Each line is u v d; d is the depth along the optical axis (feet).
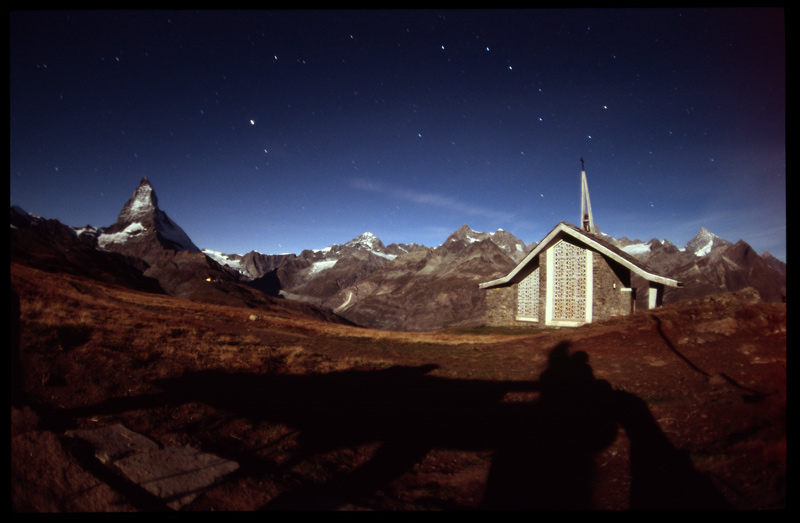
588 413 23.06
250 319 93.71
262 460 16.67
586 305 78.23
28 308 37.50
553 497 14.25
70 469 13.34
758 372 28.43
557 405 24.84
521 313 86.94
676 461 16.02
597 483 15.08
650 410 22.66
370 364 39.42
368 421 22.12
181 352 34.06
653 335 43.34
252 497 13.55
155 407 20.79
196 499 13.06
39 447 13.73
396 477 16.05
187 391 24.08
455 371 36.04
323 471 16.02
